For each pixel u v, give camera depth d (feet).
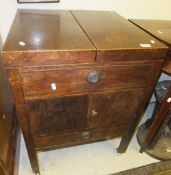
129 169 3.78
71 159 3.87
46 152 3.94
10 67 2.03
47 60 2.08
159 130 3.74
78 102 2.65
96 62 2.27
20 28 2.43
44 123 2.75
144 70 2.60
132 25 3.10
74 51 2.09
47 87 2.33
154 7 3.99
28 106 2.47
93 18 3.13
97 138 3.38
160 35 2.96
